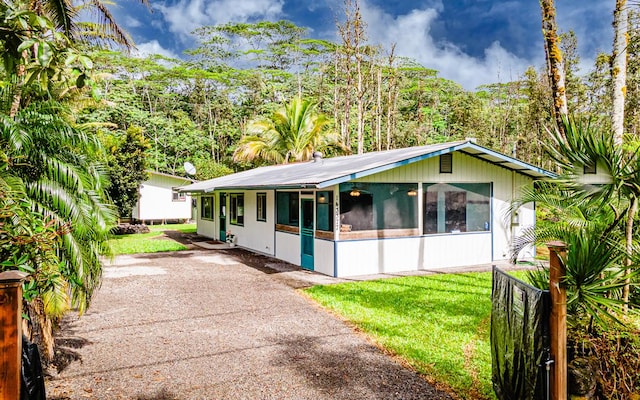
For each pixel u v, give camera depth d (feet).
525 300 11.31
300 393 14.74
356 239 35.86
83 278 16.19
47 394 14.74
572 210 16.05
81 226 15.90
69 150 17.12
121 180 63.36
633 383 11.65
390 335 20.33
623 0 21.42
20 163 15.31
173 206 95.91
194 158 141.90
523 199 21.26
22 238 10.84
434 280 33.47
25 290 11.11
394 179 37.37
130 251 50.96
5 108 15.62
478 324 21.95
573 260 10.66
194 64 196.34
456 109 150.10
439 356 17.69
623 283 10.98
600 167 12.76
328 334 20.75
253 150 96.99
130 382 15.70
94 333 21.07
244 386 15.30
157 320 23.20
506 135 132.16
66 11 34.09
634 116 63.26
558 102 25.63
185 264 41.78
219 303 26.73
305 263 39.86
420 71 175.42
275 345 19.31
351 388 15.05
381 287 30.89
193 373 16.43
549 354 10.33
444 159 39.52
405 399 14.23
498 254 42.52
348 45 91.30
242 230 55.26
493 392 14.56
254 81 165.27
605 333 11.82
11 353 8.57
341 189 35.19
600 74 80.38
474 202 41.32
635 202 13.10
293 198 42.14
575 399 11.04
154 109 163.43
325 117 98.99
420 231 38.65
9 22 8.84
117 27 38.88
